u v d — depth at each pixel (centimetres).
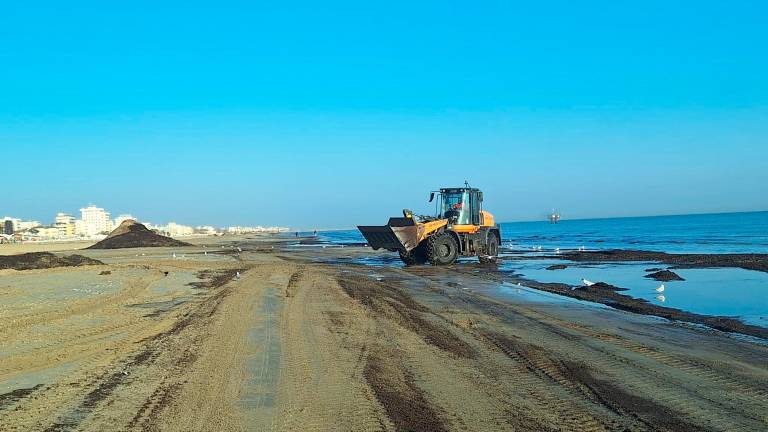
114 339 1015
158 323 1170
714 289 1742
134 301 1530
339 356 872
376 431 562
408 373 777
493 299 1534
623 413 622
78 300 1556
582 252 3528
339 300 1478
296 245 6400
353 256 3831
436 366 814
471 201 2772
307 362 834
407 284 1905
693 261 2669
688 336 1051
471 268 2561
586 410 630
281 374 771
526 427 577
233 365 820
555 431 567
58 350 930
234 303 1431
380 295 1588
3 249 5744
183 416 608
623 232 8319
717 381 748
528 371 793
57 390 707
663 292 1680
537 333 1063
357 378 750
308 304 1409
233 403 651
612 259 2975
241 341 980
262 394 684
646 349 934
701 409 637
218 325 1130
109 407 639
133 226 6488
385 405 641
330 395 679
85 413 620
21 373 796
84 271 2566
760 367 823
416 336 1023
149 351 913
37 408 638
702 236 5841
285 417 604
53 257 3106
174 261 3250
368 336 1021
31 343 990
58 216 16112
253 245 6550
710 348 949
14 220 16325
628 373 784
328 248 5309
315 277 2123
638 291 1723
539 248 4322
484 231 2766
